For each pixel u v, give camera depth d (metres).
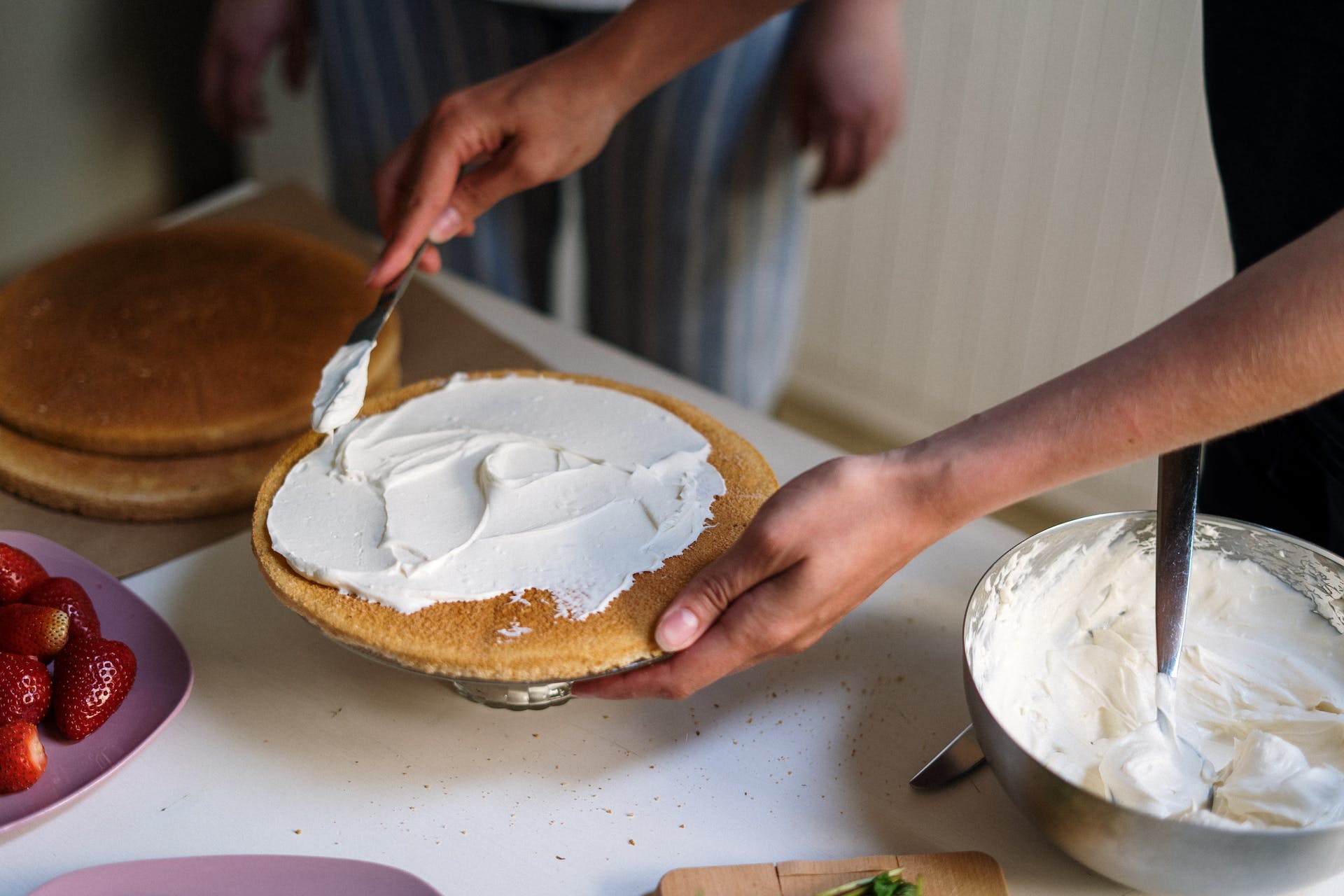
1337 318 0.60
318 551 0.79
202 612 0.94
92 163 2.10
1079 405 0.66
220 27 1.72
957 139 1.97
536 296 1.83
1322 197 0.85
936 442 0.70
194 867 0.71
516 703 0.85
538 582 0.78
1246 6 0.85
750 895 0.70
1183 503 0.75
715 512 0.85
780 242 1.75
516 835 0.76
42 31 1.92
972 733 0.82
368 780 0.80
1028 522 2.11
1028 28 1.82
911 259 2.13
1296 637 0.82
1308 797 0.68
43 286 1.23
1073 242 1.94
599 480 0.86
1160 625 0.75
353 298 1.23
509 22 1.52
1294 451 0.92
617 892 0.73
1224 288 0.64
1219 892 0.65
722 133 1.58
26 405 1.06
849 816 0.78
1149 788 0.69
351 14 1.59
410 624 0.74
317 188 2.51
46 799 0.76
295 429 1.07
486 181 1.05
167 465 1.04
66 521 1.03
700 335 1.77
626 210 1.67
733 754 0.83
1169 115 1.75
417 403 0.94
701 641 0.74
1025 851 0.76
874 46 1.57
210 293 1.23
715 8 1.00
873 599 0.96
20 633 0.81
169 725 0.83
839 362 2.33
